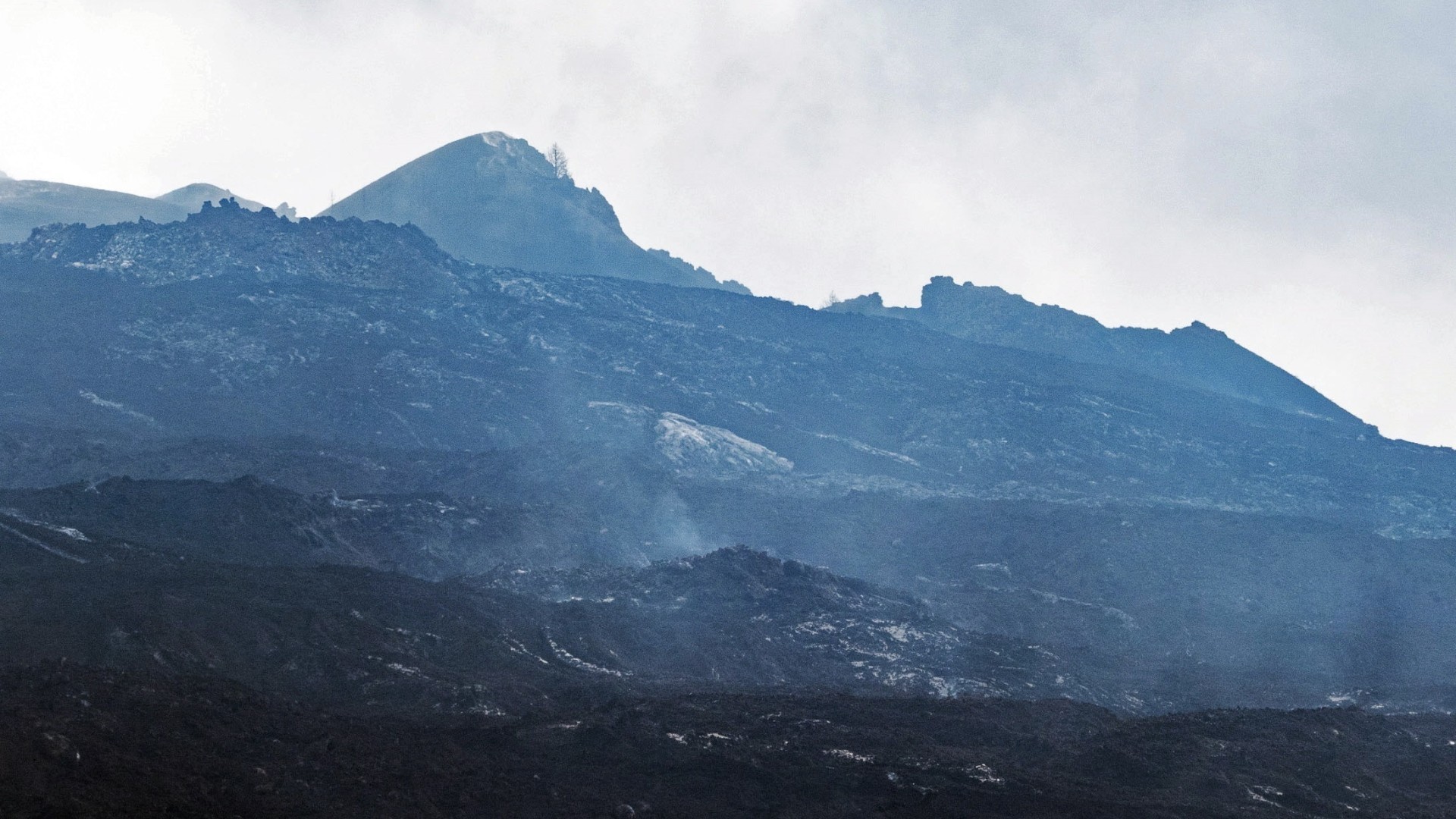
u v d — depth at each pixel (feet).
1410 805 557.74
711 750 529.45
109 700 469.98
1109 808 507.71
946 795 505.25
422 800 449.89
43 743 414.82
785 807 491.72
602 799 475.72
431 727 549.54
